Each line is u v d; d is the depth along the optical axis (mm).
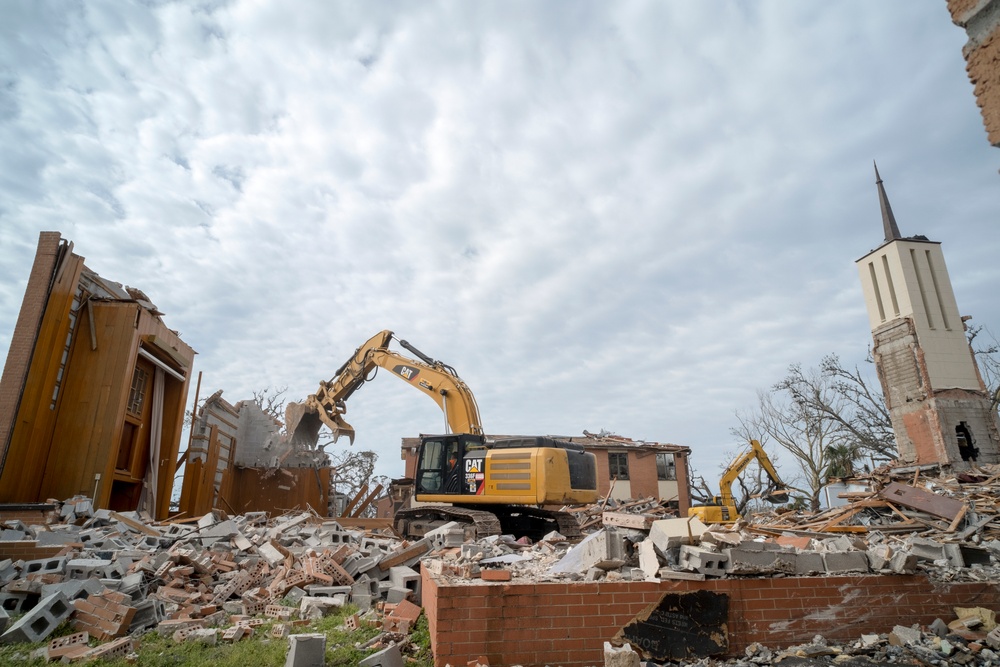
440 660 5363
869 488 15320
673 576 5836
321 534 11398
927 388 15461
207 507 19969
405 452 31844
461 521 14742
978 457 15000
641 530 8016
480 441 16031
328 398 20031
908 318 16203
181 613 7402
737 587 5875
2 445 12320
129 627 6840
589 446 31766
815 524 13156
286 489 24234
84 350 14461
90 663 5602
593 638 5527
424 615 7266
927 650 5504
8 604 7039
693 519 6395
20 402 12719
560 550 9906
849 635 5863
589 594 5656
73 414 13961
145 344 16000
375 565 9320
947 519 10961
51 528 10320
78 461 13664
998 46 3199
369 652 6020
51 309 13578
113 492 15750
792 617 5852
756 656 5617
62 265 13938
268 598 8195
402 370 18047
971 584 6195
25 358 12930
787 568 6043
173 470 17422
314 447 22125
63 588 6961
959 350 15961
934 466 14852
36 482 13117
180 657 5934
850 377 28984
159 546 10234
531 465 14125
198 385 19875
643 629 5586
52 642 5945
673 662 5531
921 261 16766
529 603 5566
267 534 11938
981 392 15609
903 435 16109
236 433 23750
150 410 16875
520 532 15609
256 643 6375
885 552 6473
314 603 7734
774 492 20938
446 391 16859
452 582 6184
